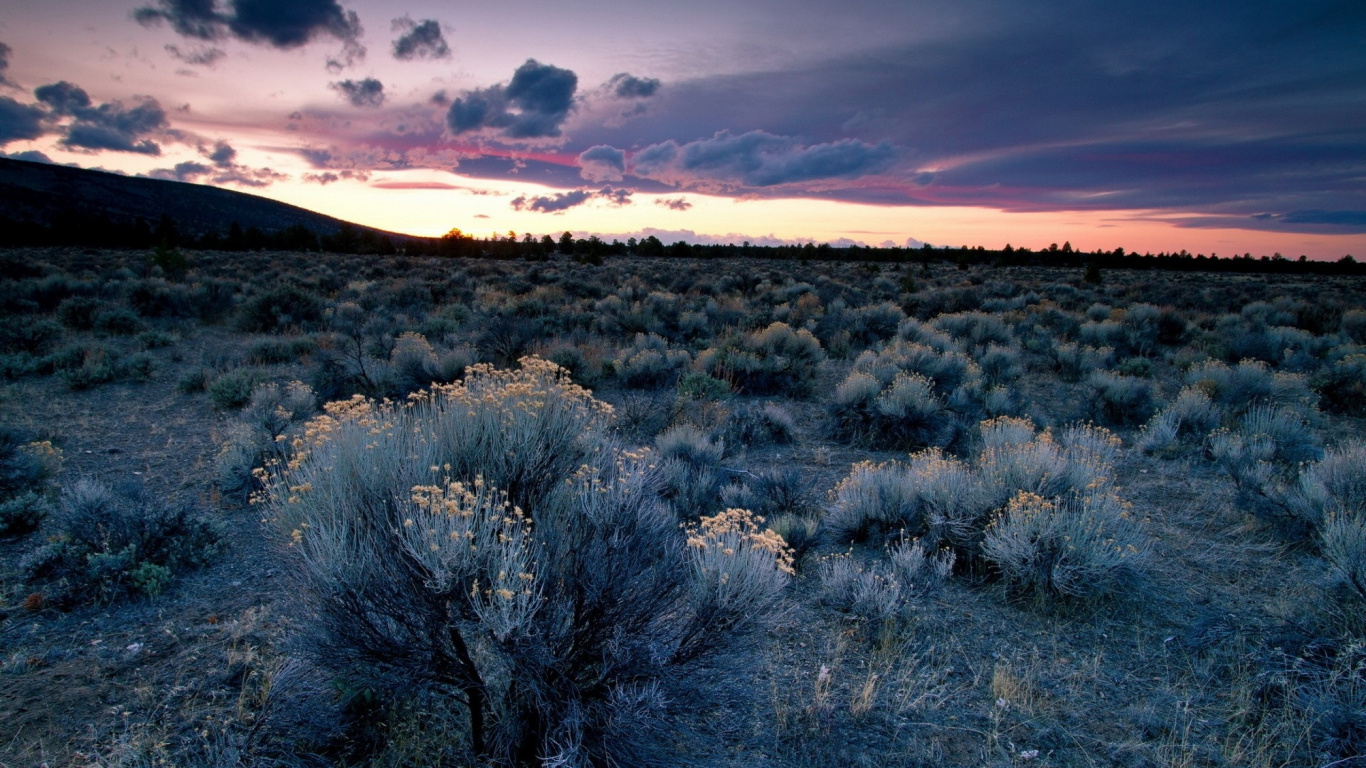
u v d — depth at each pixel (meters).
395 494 3.10
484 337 13.33
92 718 3.27
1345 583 4.48
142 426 8.90
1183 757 3.26
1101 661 4.15
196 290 19.03
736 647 3.16
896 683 3.92
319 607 2.86
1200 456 8.08
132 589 4.57
